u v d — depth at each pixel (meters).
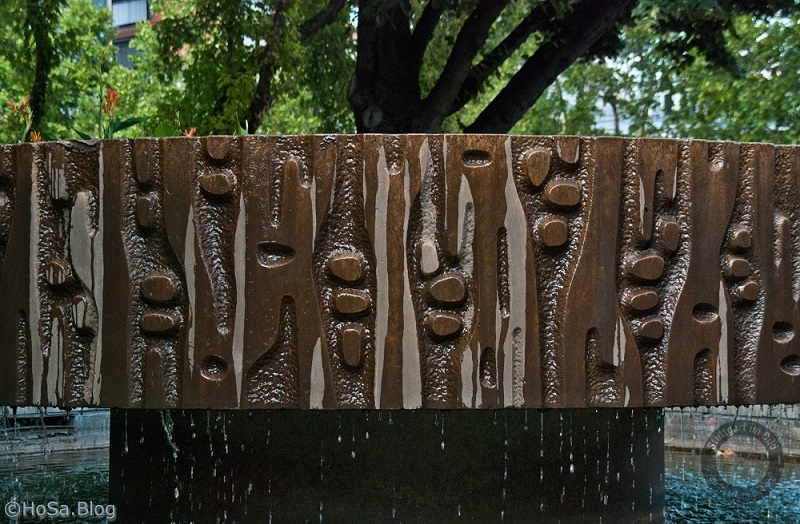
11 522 6.16
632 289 4.72
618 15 12.09
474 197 4.61
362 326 4.57
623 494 5.68
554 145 4.69
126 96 24.50
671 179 4.81
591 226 4.67
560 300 4.63
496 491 5.28
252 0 13.84
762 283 4.97
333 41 15.93
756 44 21.11
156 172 4.72
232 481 5.34
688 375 4.77
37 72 15.27
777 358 4.97
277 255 4.62
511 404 4.56
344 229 4.61
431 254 4.56
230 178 4.64
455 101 12.96
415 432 5.22
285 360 4.59
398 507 5.20
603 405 4.64
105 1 41.59
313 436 5.25
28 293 4.89
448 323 4.54
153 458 5.59
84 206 4.79
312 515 5.23
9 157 5.02
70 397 4.76
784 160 5.08
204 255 4.63
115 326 4.71
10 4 15.27
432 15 12.21
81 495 7.19
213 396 4.58
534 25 12.52
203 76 14.02
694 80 22.53
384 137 4.61
